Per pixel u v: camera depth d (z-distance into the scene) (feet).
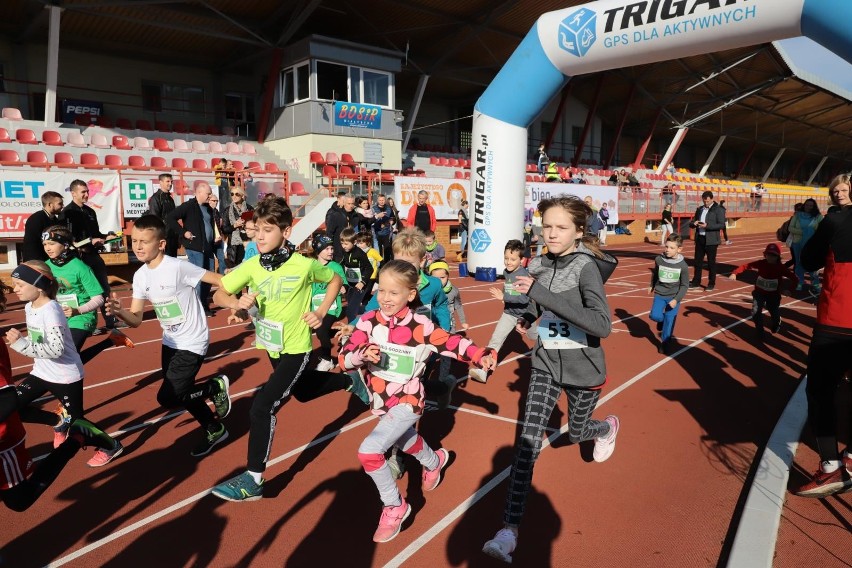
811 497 12.10
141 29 66.39
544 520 11.44
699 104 120.98
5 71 63.87
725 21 32.27
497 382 20.22
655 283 24.20
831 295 11.87
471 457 14.21
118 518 11.50
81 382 13.53
